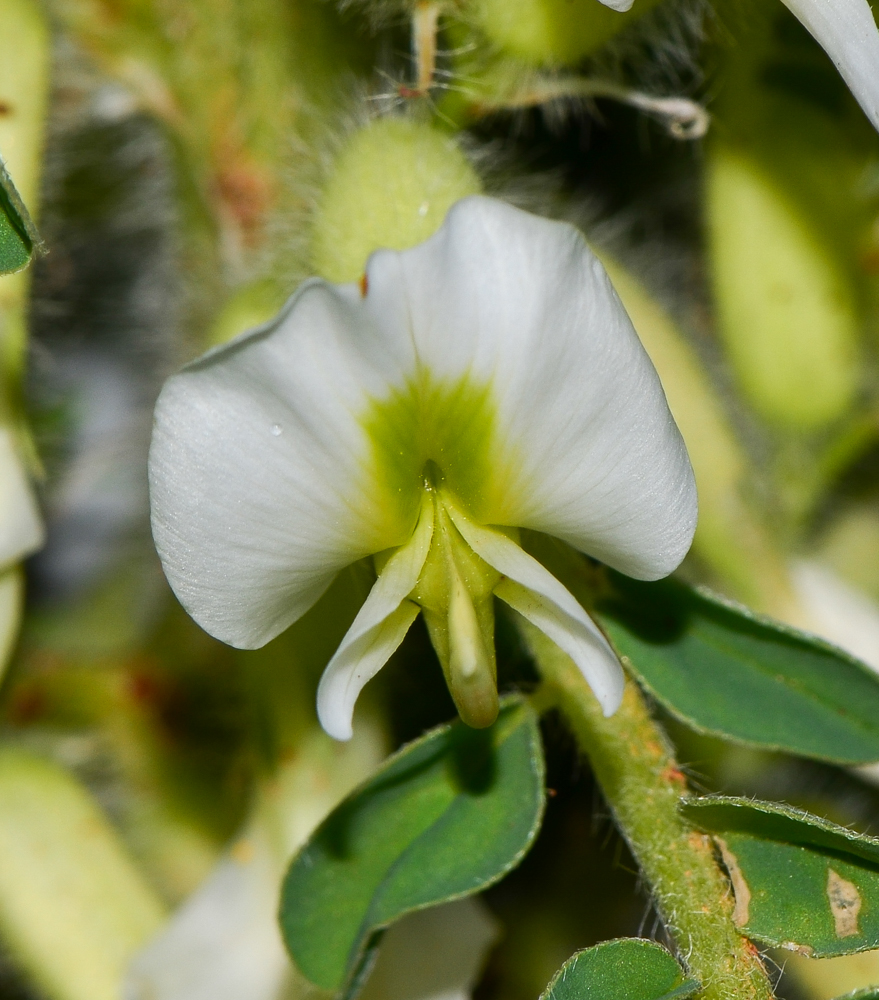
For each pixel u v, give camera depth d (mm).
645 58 186
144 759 192
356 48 185
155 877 188
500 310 156
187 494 157
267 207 186
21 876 183
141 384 199
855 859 161
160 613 195
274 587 161
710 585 186
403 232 169
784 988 183
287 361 156
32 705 192
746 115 186
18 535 176
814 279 185
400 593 160
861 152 186
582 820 195
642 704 168
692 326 191
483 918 183
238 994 178
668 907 164
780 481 188
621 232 192
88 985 182
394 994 179
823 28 164
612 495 159
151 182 193
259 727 178
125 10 185
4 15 177
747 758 187
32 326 196
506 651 176
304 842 165
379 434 159
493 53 175
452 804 166
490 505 161
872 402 187
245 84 185
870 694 167
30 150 178
